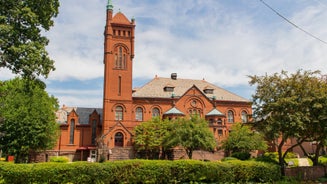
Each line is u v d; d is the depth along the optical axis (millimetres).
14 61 24328
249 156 43406
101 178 20625
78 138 61031
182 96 63844
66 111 65500
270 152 55781
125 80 60406
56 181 19922
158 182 21969
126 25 62188
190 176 22641
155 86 66188
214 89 70625
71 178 20141
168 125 50250
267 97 28625
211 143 44156
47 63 25719
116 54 61031
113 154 53062
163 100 63000
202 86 70875
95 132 62469
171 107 63031
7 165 19562
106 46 60750
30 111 46344
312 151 62906
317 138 29922
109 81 59375
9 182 19281
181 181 22641
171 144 46438
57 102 58656
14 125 44938
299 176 27875
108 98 58500
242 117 67562
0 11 23844
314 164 31328
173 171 22328
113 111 58375
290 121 26344
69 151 59688
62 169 20094
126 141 55781
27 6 25172
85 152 60500
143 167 21656
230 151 54219
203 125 45875
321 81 28688
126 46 61656
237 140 48188
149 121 55125
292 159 46562
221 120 62250
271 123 27453
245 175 24516
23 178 19453
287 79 28484
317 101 26812
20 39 25203
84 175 20328
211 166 23266
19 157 49250
